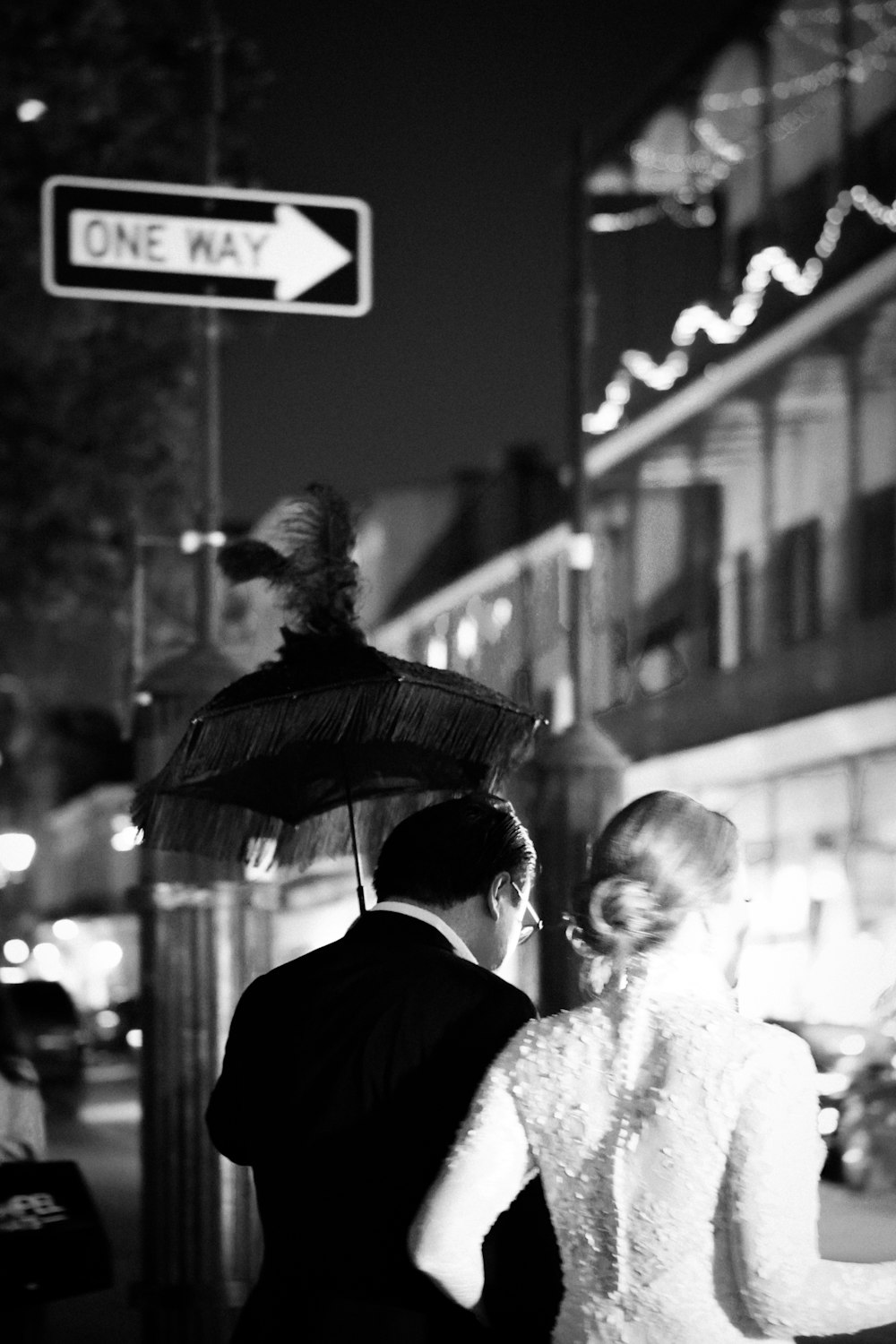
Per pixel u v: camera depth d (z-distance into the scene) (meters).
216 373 8.05
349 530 4.66
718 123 24.02
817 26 21.66
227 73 10.91
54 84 15.62
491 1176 2.76
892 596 20.53
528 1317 2.92
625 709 27.67
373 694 4.19
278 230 7.26
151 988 7.39
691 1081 2.65
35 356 18.86
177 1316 7.19
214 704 4.26
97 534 20.94
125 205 7.11
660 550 26.69
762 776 24.03
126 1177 15.92
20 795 70.19
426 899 3.43
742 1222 2.59
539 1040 2.80
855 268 18.84
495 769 4.32
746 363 21.53
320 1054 3.29
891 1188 14.88
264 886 7.46
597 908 2.81
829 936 21.64
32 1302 4.11
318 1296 3.21
